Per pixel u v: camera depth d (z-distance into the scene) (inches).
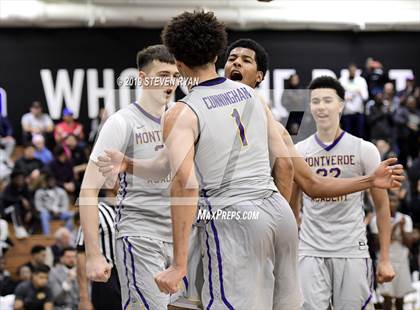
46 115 575.2
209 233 126.1
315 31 645.3
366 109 554.3
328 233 191.3
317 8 642.8
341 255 190.4
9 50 610.9
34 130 562.6
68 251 336.5
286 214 126.8
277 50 641.6
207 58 126.8
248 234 123.6
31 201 464.8
